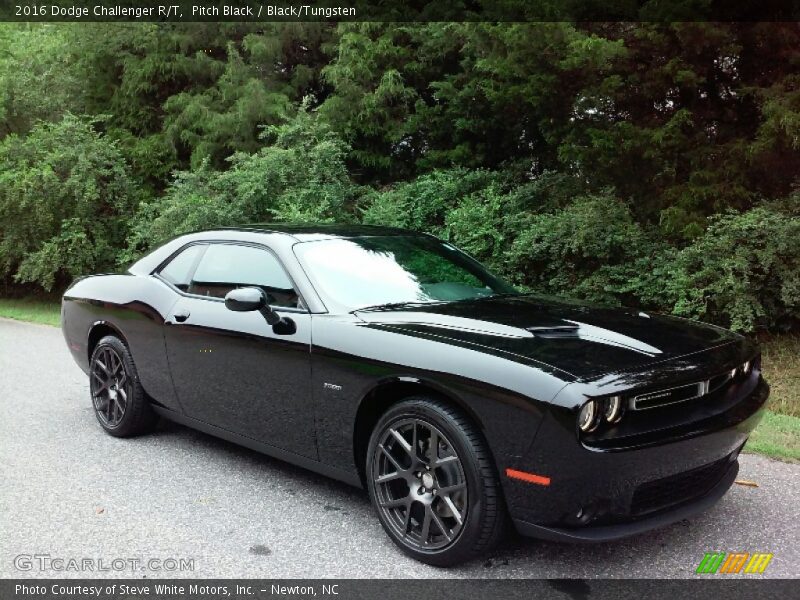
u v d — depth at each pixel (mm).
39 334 10758
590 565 3150
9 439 5176
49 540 3471
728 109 8812
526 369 2859
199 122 14656
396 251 4348
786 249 7141
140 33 15438
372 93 12906
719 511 3740
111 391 5211
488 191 10523
